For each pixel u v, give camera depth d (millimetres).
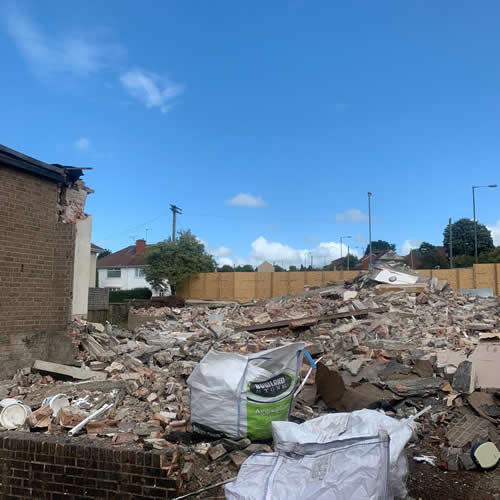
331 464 3088
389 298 13977
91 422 5258
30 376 7566
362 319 12258
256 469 3406
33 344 8070
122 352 9516
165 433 5125
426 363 7004
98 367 8422
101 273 50469
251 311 16156
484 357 7074
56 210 8750
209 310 17609
